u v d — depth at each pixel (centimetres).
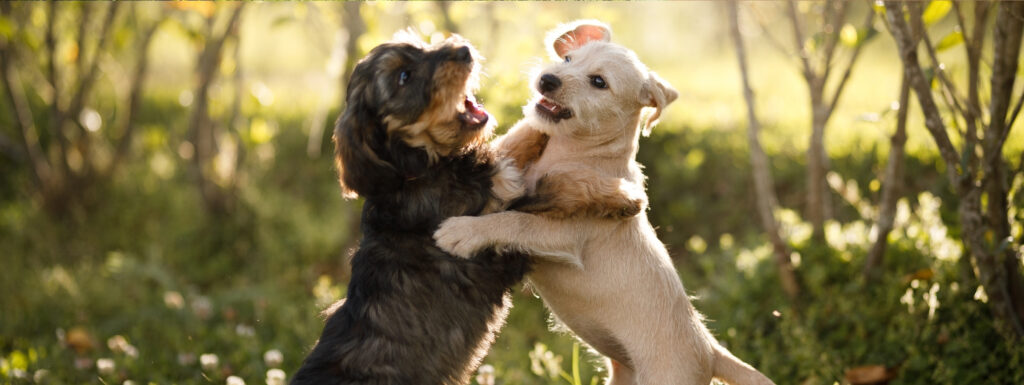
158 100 1114
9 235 777
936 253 516
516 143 377
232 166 807
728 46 1442
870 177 688
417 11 619
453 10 635
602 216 337
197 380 500
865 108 902
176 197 832
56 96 780
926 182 671
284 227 786
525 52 626
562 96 346
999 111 417
